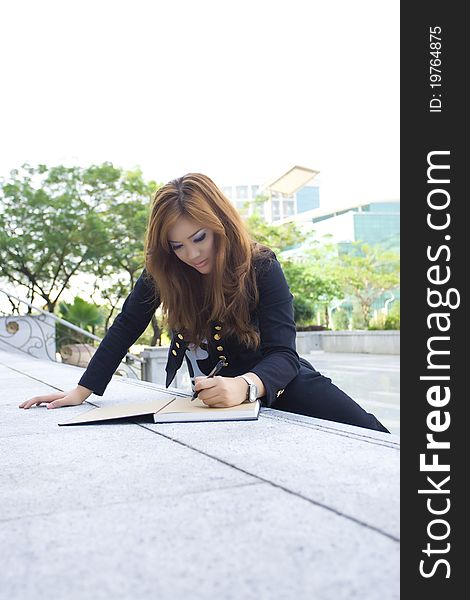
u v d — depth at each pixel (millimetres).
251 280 1794
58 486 1058
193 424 1575
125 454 1279
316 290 18422
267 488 985
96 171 13414
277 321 1801
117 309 14039
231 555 722
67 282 13812
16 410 2023
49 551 762
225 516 860
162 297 1852
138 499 961
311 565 684
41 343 8625
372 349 14117
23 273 13539
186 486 1019
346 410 1862
